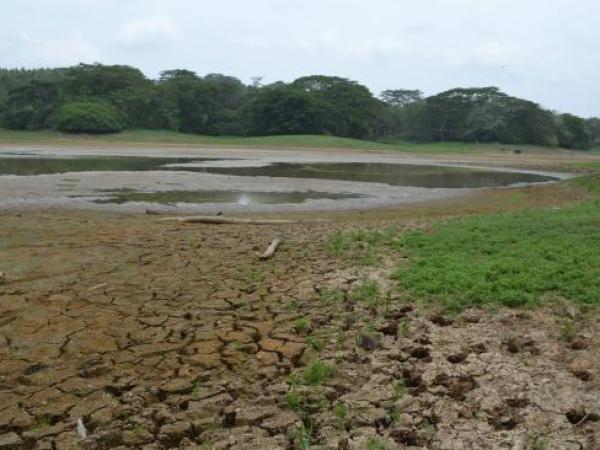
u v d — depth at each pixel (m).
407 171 33.22
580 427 4.04
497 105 86.25
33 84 80.00
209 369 5.03
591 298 6.25
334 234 10.92
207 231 11.46
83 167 29.27
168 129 84.06
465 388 4.62
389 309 6.39
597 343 5.28
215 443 3.91
